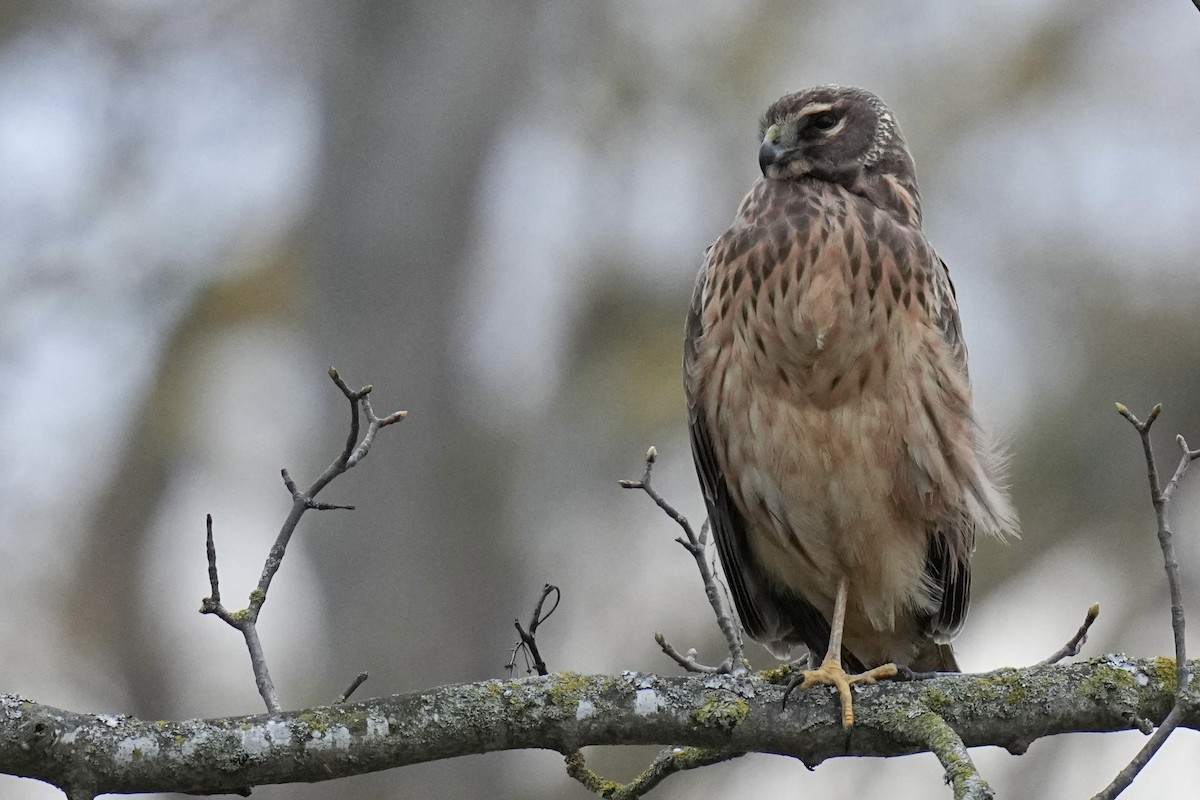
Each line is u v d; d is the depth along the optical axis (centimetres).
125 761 577
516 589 1443
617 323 1553
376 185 1473
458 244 1481
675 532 1412
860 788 1338
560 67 1606
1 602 1491
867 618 838
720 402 802
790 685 629
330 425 1441
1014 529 793
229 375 1542
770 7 1570
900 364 770
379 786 1306
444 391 1453
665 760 650
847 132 829
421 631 1384
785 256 766
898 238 773
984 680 637
